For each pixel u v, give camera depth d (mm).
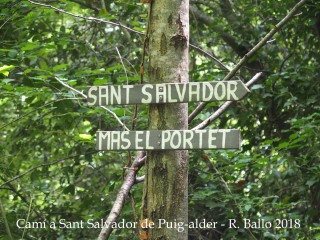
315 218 5582
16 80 5219
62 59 6730
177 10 2861
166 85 2742
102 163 6648
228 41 6863
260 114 6406
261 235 5090
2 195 6109
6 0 5133
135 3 5832
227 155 5012
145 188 2803
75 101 5309
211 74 5668
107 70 4891
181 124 2787
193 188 5348
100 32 6883
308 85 5922
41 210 5852
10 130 6910
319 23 6273
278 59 6723
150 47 2867
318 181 5117
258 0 6816
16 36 6191
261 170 5688
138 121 5082
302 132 5375
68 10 6211
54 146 6363
